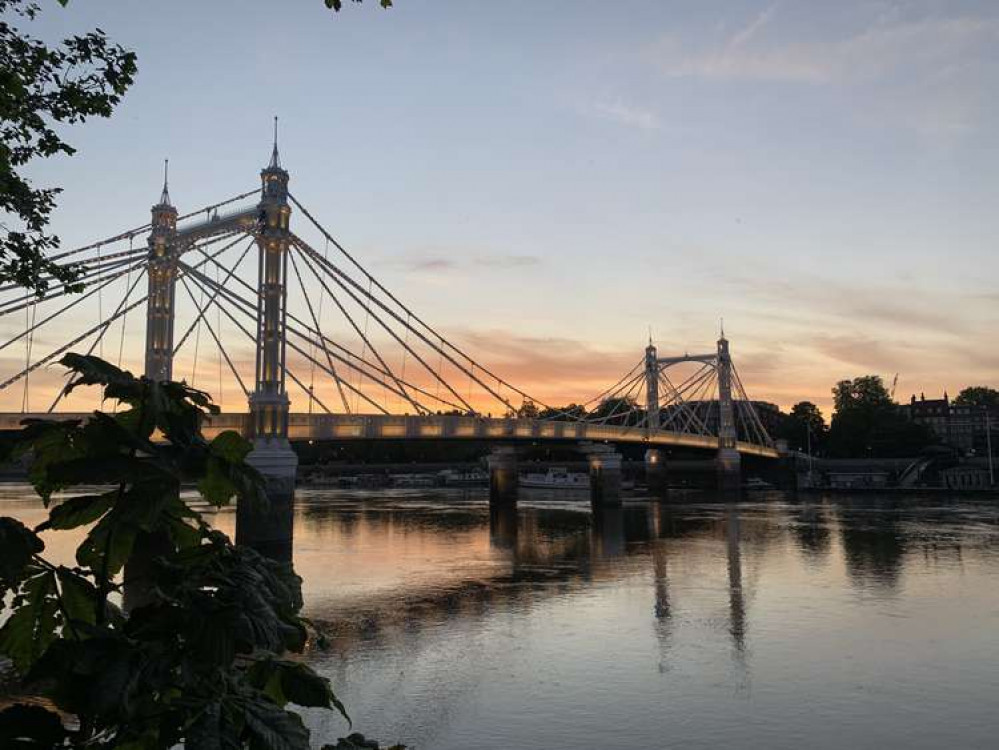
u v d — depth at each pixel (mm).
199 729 2914
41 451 3639
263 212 59281
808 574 46156
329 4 6004
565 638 31141
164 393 3613
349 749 3465
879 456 166625
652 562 51688
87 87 11125
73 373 3453
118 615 3686
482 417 83312
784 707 23016
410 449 174750
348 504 104688
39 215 12125
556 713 22531
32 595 3559
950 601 37969
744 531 70500
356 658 28172
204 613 3152
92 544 3699
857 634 31594
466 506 104250
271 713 3166
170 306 65250
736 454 143625
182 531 3869
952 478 144125
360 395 76250
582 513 94188
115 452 3443
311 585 42969
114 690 2961
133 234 64625
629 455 182625
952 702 23406
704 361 157750
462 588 42312
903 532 67875
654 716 22266
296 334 66188
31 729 3051
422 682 25375
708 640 30719
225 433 3613
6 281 12039
